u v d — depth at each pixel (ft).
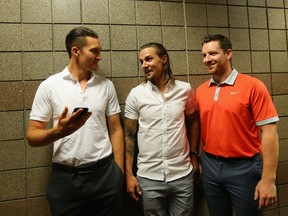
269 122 4.82
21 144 5.74
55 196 4.86
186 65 6.79
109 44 6.25
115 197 5.04
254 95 4.94
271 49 7.43
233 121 5.04
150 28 6.54
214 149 5.30
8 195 5.64
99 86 5.20
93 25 6.14
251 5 7.29
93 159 4.89
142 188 5.47
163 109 5.41
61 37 5.95
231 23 7.13
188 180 5.57
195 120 6.03
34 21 5.80
